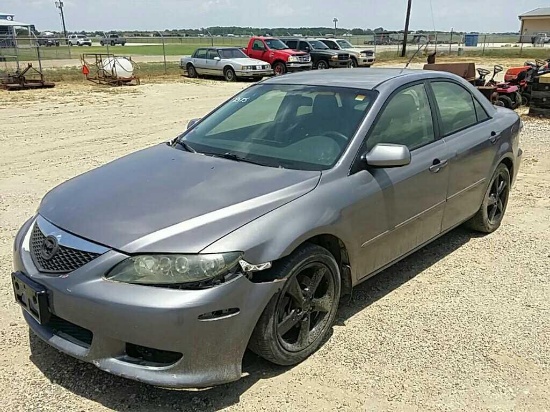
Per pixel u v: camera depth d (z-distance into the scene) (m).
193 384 2.74
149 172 3.51
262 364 3.26
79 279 2.76
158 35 31.92
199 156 3.77
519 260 4.80
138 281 2.68
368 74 4.44
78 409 2.86
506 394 3.00
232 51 24.73
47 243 2.97
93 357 2.80
